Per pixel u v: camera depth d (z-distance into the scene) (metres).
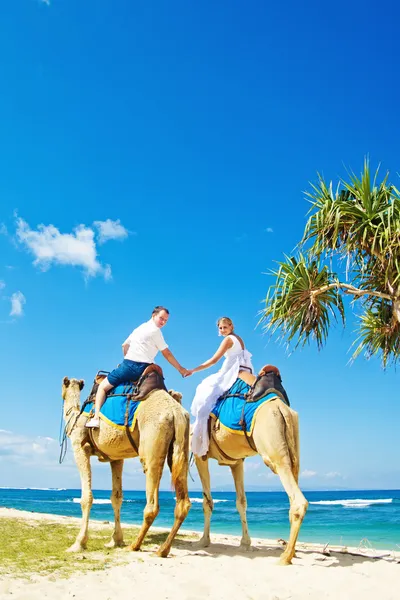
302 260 11.94
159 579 5.50
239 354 7.51
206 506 7.92
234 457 7.37
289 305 12.15
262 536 15.07
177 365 7.39
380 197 11.20
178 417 6.56
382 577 5.82
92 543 7.72
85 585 5.22
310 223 11.75
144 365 7.07
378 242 11.23
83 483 7.24
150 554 6.82
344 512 34.22
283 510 37.34
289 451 6.40
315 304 12.05
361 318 13.44
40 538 8.17
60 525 10.21
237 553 7.22
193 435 7.48
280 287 12.26
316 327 12.42
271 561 6.59
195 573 5.79
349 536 16.11
